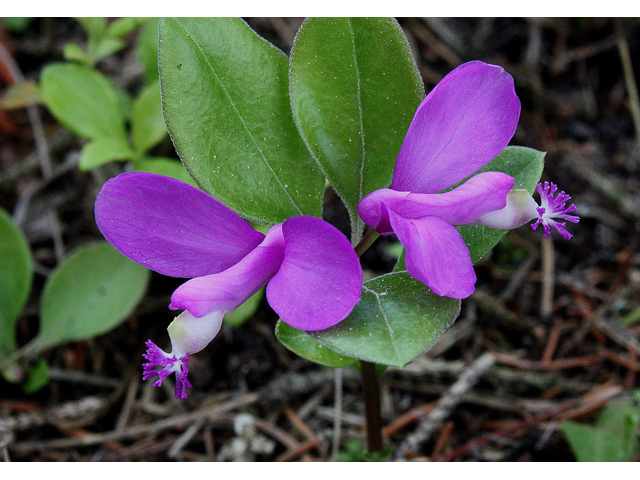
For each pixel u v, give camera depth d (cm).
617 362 17
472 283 11
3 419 17
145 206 11
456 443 17
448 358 18
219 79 12
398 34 12
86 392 17
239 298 11
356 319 11
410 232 11
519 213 11
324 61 12
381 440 15
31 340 18
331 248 10
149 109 17
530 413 17
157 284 18
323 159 12
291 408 17
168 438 17
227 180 12
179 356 11
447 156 12
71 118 17
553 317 18
